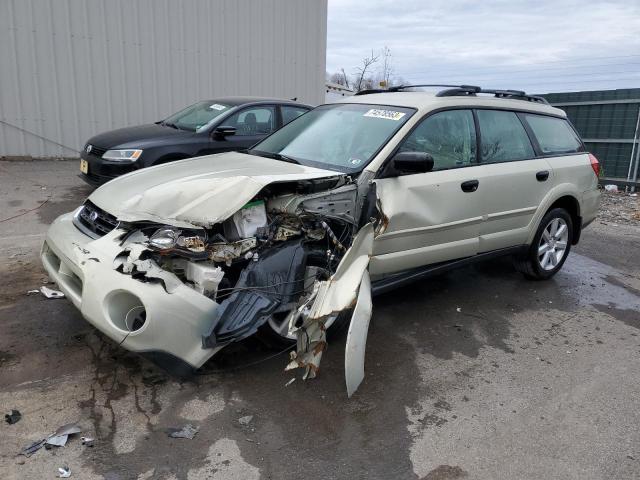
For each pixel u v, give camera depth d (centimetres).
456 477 275
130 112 1210
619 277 615
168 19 1221
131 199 353
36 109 1095
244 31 1345
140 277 305
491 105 500
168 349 302
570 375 383
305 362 322
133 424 299
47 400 314
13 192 819
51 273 364
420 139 430
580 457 295
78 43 1117
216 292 322
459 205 445
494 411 334
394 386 355
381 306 484
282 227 354
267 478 267
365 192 378
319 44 1502
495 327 456
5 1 1024
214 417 309
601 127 1301
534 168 516
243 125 820
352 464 280
